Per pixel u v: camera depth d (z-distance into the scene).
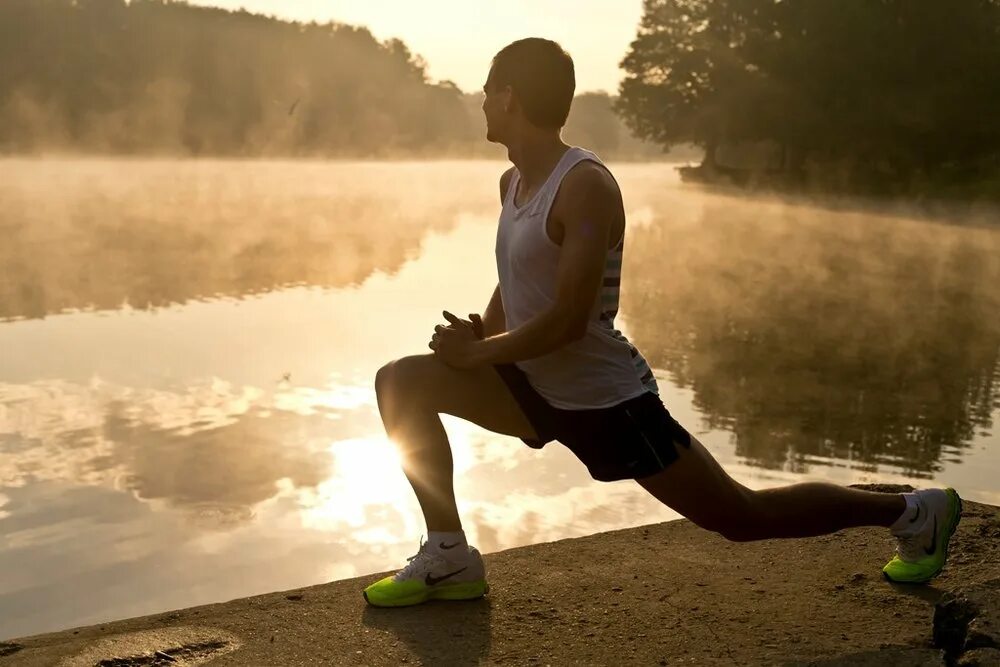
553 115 2.36
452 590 2.62
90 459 5.91
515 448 6.36
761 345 11.15
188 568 4.27
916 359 10.51
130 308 12.85
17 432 6.51
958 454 6.70
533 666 2.25
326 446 6.30
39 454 6.00
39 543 4.57
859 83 46.88
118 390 7.86
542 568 2.88
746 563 2.89
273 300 13.95
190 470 5.70
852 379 9.32
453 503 2.61
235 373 8.63
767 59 50.12
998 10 46.53
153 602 3.91
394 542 4.67
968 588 2.25
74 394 7.71
